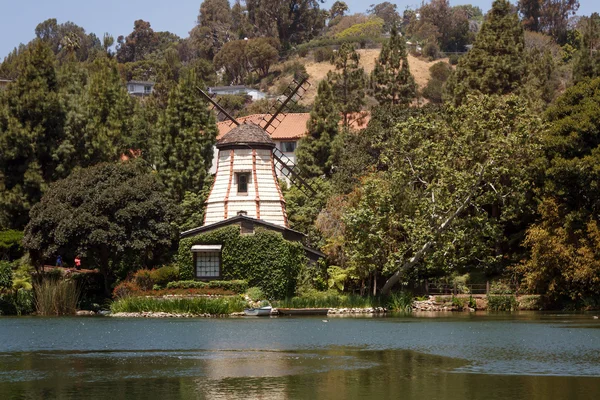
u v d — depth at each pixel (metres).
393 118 96.19
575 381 29.75
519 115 71.25
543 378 30.41
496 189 73.00
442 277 74.38
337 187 86.06
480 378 30.55
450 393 27.72
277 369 32.94
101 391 28.31
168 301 63.41
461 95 94.25
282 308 64.69
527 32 191.38
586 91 72.75
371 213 65.12
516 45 102.88
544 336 44.34
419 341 42.38
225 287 67.06
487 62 95.56
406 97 124.81
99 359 35.94
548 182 68.88
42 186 78.88
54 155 79.75
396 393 27.84
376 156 93.69
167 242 70.50
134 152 95.62
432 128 69.69
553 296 70.56
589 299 69.00
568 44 197.12
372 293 70.81
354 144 95.19
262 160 76.81
